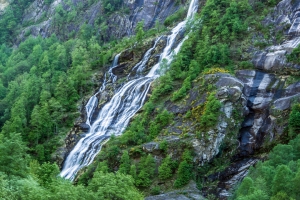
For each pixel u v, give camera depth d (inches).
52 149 3494.1
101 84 4128.9
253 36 3376.0
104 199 1670.8
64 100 3875.5
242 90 2920.8
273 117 2763.3
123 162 2731.3
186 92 3105.3
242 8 3602.4
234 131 2815.0
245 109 2886.3
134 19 5403.5
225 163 2746.1
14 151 1931.6
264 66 3083.2
